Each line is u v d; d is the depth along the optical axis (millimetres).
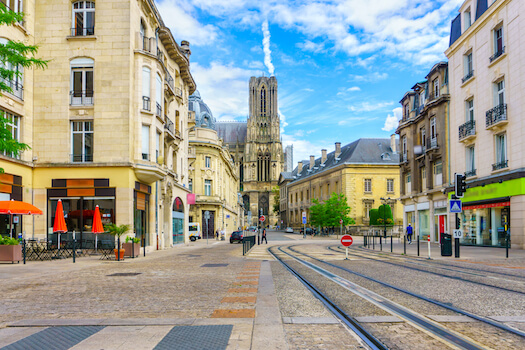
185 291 8711
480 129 27344
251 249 27641
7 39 19922
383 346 4660
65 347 4695
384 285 9422
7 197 19703
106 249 20906
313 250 25906
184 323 5738
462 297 7773
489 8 25844
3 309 6973
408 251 23484
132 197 22125
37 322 5875
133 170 22406
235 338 4988
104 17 22453
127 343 4820
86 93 22438
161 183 28047
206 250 26844
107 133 22062
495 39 25984
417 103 39562
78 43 22391
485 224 26875
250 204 144125
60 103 22219
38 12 22516
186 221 37688
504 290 8609
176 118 33094
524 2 22562
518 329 5438
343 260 17031
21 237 19984
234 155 151500
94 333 5293
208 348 4602
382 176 69562
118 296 8148
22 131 21328
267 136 148500
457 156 30797
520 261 16062
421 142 38312
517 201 22938
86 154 22281
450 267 13781
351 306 6957
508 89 24156
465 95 29547
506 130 24328
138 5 23609
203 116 63594
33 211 17156
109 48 22328
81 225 21625
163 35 27547
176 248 30109
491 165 25938
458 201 17781
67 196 21844
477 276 11125
